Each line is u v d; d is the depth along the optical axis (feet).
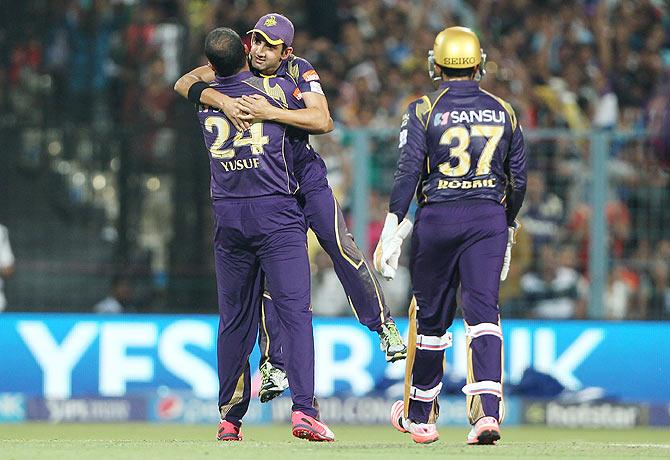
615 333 135.95
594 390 135.44
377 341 134.41
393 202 75.87
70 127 140.67
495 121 75.51
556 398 135.33
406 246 139.13
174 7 164.86
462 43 75.77
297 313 79.61
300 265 79.82
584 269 137.28
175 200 139.95
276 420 132.67
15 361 133.28
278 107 78.48
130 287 139.64
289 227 79.61
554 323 135.85
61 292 139.54
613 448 74.69
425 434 80.64
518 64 169.37
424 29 172.96
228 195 79.61
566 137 135.64
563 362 135.74
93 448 70.79
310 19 172.96
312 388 80.18
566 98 166.30
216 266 82.43
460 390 133.39
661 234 136.15
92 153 140.67
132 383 133.90
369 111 162.20
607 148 135.33
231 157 78.79
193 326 134.72
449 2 177.17
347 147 134.31
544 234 136.98
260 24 79.36
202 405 133.80
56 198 140.56
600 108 168.45
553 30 174.40
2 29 161.89
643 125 168.35
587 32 175.83
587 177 135.64
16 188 140.26
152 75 158.20
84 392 133.69
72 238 140.15
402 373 134.41
